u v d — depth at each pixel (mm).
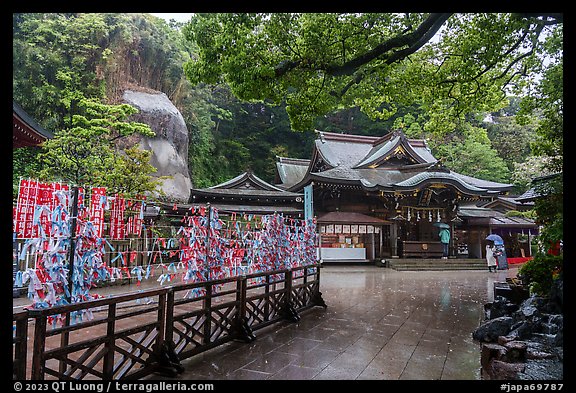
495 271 21219
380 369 5031
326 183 23734
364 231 24344
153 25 31766
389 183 25297
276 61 8695
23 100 23453
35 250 4520
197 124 34219
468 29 9445
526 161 33438
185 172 28641
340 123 45031
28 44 23844
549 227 7996
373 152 29672
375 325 7582
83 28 26172
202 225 7160
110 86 27234
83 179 14789
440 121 12812
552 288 6926
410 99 11094
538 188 8250
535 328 5910
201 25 8477
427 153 31953
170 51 32406
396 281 15742
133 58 29828
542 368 4109
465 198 25266
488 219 27109
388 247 25156
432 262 22844
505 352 4535
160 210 15656
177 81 32875
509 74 11172
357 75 9680
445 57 10445
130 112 19250
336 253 23844
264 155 43031
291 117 9758
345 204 25609
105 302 3918
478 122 39844
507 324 6430
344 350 5859
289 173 33125
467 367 5133
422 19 8906
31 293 4379
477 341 6473
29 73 24047
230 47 8297
